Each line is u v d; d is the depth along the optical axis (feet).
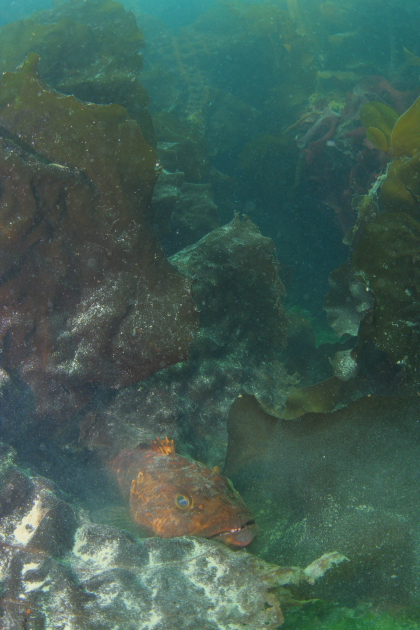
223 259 2.76
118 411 2.25
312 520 1.59
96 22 4.43
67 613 1.39
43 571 1.50
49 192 1.98
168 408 2.31
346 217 4.53
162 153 4.05
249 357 2.76
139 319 2.04
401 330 1.91
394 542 1.46
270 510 1.71
